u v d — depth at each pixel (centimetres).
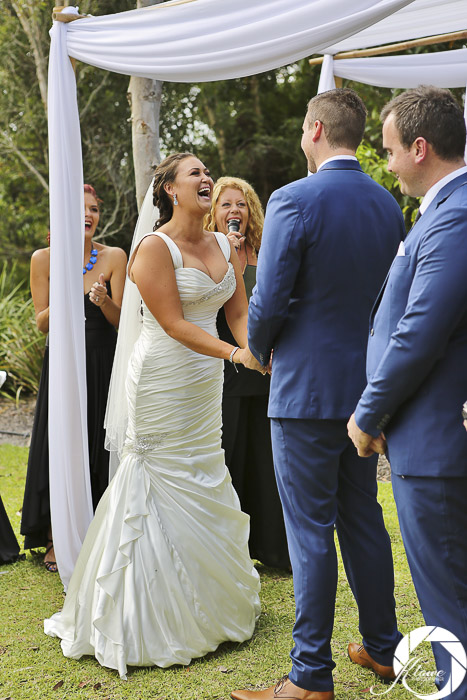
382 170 684
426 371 190
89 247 399
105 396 387
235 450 369
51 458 346
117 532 288
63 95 345
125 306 331
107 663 274
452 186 194
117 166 1016
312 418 233
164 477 294
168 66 324
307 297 235
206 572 289
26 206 1141
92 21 341
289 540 244
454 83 494
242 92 1162
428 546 199
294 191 231
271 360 259
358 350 237
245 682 263
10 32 1046
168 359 292
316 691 235
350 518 253
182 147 1098
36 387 869
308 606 236
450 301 183
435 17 433
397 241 246
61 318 345
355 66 496
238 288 321
